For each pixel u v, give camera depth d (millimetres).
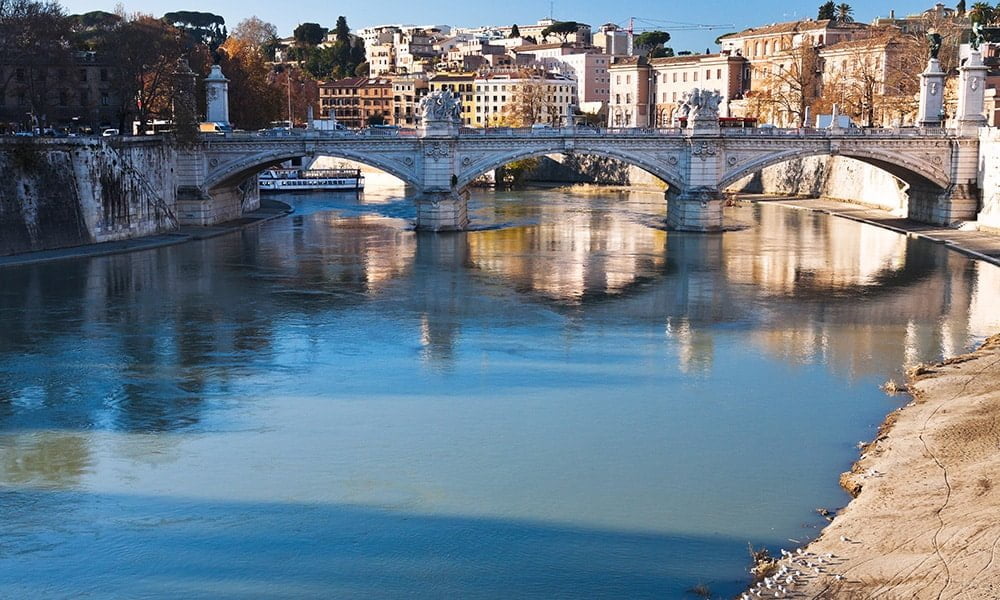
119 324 71500
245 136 120750
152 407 53406
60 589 34969
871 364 61312
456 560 36781
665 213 147875
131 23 129875
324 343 66688
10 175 97188
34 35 120250
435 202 122625
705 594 34094
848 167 161875
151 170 116188
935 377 57125
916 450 44562
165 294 82438
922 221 130125
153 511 40781
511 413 52344
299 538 38469
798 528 38781
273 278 90562
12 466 45344
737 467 44906
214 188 125188
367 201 171250
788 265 98625
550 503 41312
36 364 61094
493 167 123812
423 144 121688
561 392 55938
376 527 39312
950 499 38656
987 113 152000
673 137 123750
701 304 79562
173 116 125312
